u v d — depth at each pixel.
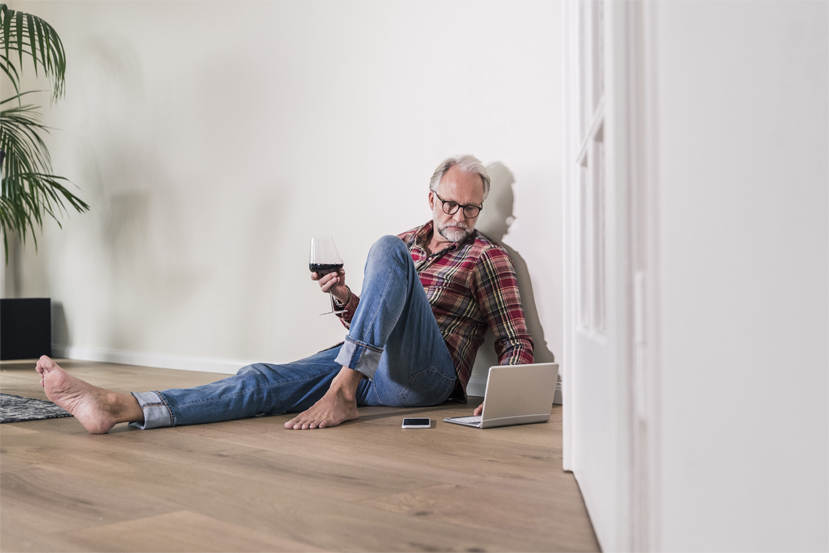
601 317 1.06
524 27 2.75
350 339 2.05
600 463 0.98
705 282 0.65
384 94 3.16
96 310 4.46
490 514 1.16
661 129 0.66
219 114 3.80
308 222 3.43
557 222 2.66
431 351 2.30
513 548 0.99
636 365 0.74
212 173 3.83
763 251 0.65
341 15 3.31
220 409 2.07
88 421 1.87
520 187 2.75
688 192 0.65
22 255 4.93
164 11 4.05
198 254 3.90
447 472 1.46
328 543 1.00
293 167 3.49
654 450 0.67
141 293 4.19
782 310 0.65
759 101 0.66
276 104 3.55
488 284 2.57
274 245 3.56
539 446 1.74
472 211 2.62
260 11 3.62
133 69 4.23
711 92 0.66
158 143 4.10
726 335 0.65
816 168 0.66
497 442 1.79
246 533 1.05
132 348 4.25
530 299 2.72
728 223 0.66
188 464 1.53
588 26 1.24
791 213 0.65
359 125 3.25
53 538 1.02
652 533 0.67
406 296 2.11
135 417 1.95
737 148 0.66
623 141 0.76
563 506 1.21
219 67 3.79
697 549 0.64
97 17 4.42
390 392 2.35
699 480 0.64
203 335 3.87
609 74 0.80
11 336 4.38
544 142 2.70
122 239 4.29
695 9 0.66
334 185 3.33
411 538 1.03
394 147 3.13
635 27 0.74
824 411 0.65
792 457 0.65
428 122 3.02
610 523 0.85
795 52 0.66
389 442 1.79
